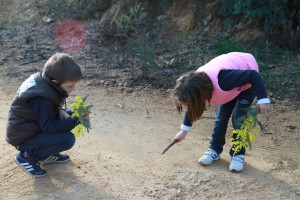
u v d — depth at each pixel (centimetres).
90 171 360
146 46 638
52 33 785
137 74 629
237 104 349
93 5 805
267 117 492
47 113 312
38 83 314
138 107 524
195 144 421
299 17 701
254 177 354
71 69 312
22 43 762
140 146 413
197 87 312
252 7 702
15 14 853
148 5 775
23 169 348
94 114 496
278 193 331
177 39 660
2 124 462
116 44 736
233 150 364
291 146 420
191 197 324
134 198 321
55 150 334
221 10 724
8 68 664
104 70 646
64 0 846
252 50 677
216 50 672
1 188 331
